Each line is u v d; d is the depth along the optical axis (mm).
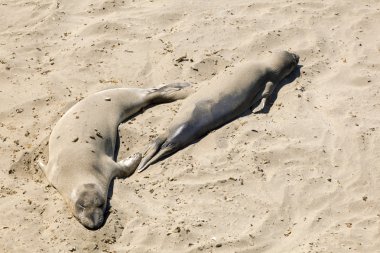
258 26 34969
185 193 24516
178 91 29688
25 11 36719
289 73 31531
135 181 25219
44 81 30969
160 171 25688
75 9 36812
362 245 22047
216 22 35250
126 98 28875
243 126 28094
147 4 37125
